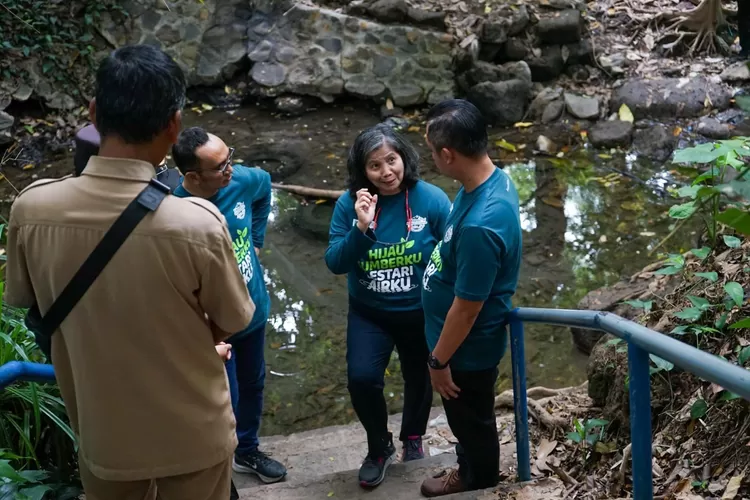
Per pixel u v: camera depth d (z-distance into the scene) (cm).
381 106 909
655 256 640
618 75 896
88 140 283
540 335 561
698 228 670
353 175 328
